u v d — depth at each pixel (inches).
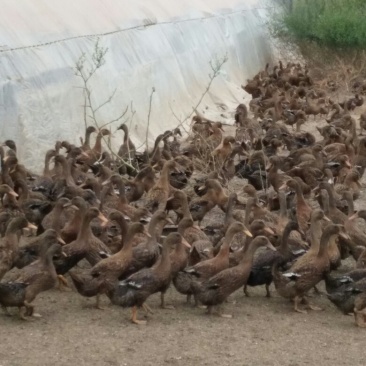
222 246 538.3
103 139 855.1
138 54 1065.5
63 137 861.8
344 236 545.0
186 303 547.2
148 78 1063.0
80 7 1031.6
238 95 1317.7
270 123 1026.7
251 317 524.1
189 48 1236.5
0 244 546.3
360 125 1093.8
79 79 909.2
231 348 473.4
